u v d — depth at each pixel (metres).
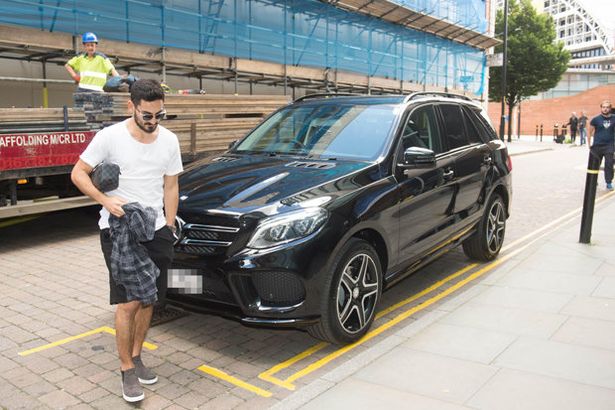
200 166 4.96
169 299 4.11
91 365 3.89
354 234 4.18
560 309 4.80
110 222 3.26
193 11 13.27
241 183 4.30
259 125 5.79
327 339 4.06
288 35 15.61
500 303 4.98
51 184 7.17
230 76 15.00
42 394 3.49
